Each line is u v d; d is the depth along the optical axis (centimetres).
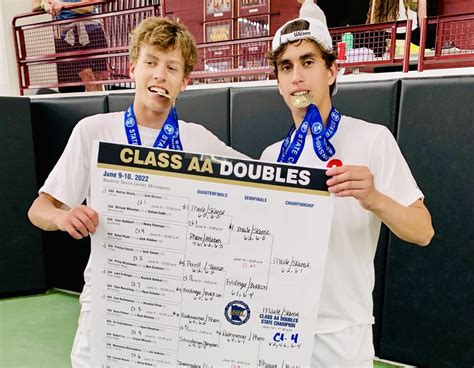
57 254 313
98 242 99
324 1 344
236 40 275
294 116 116
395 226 91
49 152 303
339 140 109
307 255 92
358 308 106
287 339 95
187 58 113
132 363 102
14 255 300
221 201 93
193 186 94
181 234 96
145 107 115
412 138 194
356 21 335
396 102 196
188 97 250
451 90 184
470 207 185
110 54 320
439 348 197
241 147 236
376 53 294
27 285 306
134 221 97
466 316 190
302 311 93
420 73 194
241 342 97
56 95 301
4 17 473
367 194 87
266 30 420
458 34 273
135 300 100
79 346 117
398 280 203
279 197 91
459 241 189
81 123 118
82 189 115
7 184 293
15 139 293
